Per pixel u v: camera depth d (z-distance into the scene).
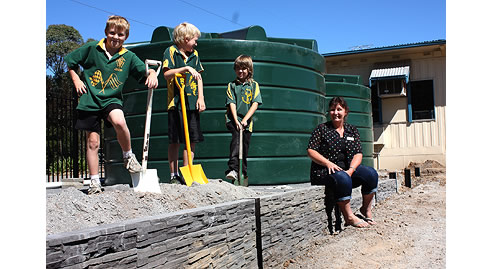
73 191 2.85
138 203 3.12
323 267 3.73
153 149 6.30
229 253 3.13
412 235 4.50
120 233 2.13
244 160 5.02
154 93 6.34
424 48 13.70
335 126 5.03
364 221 4.98
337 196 4.84
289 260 3.97
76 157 9.12
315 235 4.55
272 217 3.75
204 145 6.20
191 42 4.48
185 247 2.63
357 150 4.99
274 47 6.55
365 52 14.12
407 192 8.20
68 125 10.15
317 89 7.23
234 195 4.17
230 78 6.28
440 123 13.95
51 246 1.80
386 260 3.78
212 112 6.24
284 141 6.54
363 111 10.41
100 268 2.01
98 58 3.37
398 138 14.41
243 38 6.60
